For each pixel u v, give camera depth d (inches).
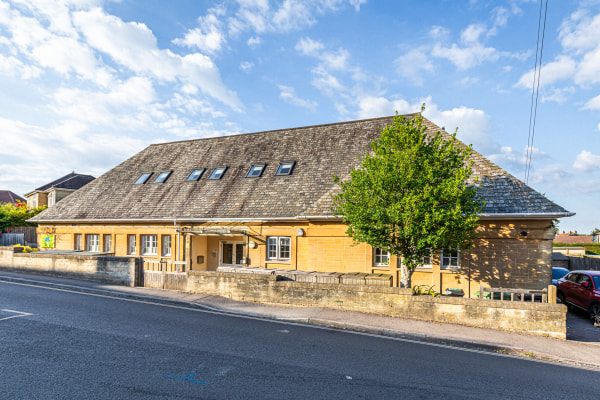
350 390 215.6
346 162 667.4
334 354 281.4
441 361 276.5
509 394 220.5
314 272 535.5
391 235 415.2
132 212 748.0
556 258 845.2
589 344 331.0
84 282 582.6
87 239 800.9
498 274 486.9
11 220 1138.7
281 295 449.1
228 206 674.2
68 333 307.6
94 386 207.2
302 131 800.9
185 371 234.2
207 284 498.9
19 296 460.8
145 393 200.4
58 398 190.5
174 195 751.1
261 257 635.5
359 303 414.0
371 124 742.5
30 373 222.7
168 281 538.0
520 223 481.4
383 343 318.3
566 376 256.8
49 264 644.1
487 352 307.0
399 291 396.8
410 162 395.9
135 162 912.9
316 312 408.5
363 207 409.1
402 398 207.9
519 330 353.4
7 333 301.7
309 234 593.9
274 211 625.0
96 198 826.8
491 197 503.5
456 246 422.9
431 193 383.9
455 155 412.2
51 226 830.5
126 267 567.2
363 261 557.0
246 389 210.8
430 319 382.0
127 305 434.0
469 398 212.2
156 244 738.2
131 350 270.7
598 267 823.7
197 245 724.7
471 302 369.1
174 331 327.0
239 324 364.2
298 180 671.8
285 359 264.7
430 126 645.3
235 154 808.3
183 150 891.4
